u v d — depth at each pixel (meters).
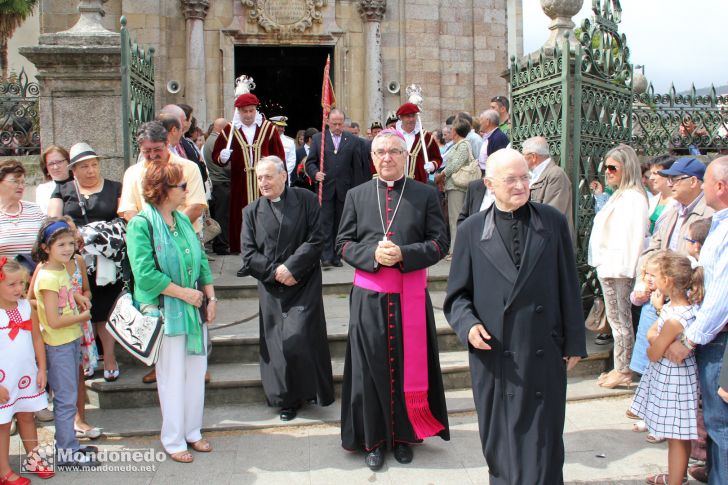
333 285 7.17
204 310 4.46
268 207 4.91
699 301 3.76
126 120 6.22
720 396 3.49
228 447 4.50
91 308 5.06
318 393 4.86
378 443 4.21
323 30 13.30
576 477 4.07
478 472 4.11
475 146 8.34
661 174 4.68
